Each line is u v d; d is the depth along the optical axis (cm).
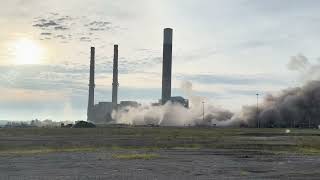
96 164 4534
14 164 4494
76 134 12925
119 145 7719
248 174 3816
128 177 3519
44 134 12712
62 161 4850
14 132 14400
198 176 3644
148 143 8400
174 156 5634
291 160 5272
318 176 3700
